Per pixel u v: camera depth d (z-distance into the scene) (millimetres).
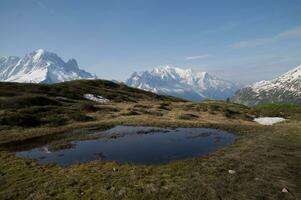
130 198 20281
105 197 20578
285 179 23141
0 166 29266
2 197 21406
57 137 46812
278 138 40094
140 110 81500
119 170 26938
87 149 37562
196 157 31438
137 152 35250
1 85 101438
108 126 58062
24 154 35312
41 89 104812
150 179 23906
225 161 28844
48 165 29500
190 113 77625
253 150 33219
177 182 23000
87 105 77812
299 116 84750
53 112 65375
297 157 29547
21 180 24812
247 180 23016
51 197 20922
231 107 100750
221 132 50312
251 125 57812
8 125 52781
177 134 48406
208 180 23125
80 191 21891
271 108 115562
